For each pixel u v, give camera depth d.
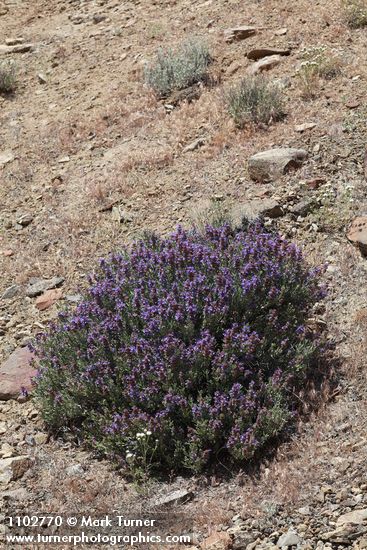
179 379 4.22
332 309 4.59
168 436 4.17
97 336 4.35
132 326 4.36
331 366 4.36
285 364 4.34
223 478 4.12
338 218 4.92
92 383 4.26
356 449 4.07
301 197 5.06
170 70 6.14
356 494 3.94
